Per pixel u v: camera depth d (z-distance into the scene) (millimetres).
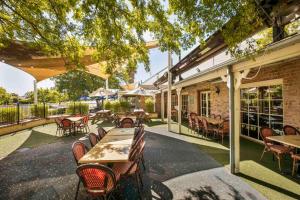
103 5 4324
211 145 7883
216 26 3119
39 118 14875
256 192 3896
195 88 14555
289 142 4453
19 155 6836
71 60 6195
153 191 4004
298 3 3055
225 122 8258
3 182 4594
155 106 20312
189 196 3791
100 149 4055
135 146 4266
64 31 5336
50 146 8133
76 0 4227
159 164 5625
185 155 6516
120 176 3602
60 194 3982
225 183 4320
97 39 5312
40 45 6137
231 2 2818
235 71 4809
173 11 3516
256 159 5895
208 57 7578
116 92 22406
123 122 8336
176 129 11898
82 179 3031
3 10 5270
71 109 18609
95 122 15805
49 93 38031
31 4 4934
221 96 10719
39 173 5129
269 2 3059
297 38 2873
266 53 3570
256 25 3076
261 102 7793
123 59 5836
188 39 4121
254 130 8289
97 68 13000
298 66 5922
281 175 4695
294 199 3619
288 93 6332
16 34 5961
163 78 15430
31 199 3812
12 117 12211
